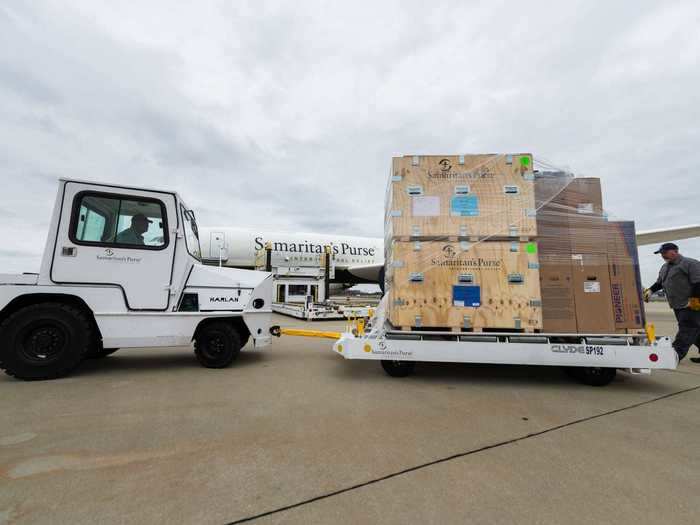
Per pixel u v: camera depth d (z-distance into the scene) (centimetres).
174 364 409
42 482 157
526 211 342
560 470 173
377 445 199
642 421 243
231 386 317
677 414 258
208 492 151
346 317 1042
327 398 285
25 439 202
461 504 144
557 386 332
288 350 521
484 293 336
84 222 338
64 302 343
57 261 326
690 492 155
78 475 163
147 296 352
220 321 391
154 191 365
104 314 336
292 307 1123
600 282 339
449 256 343
